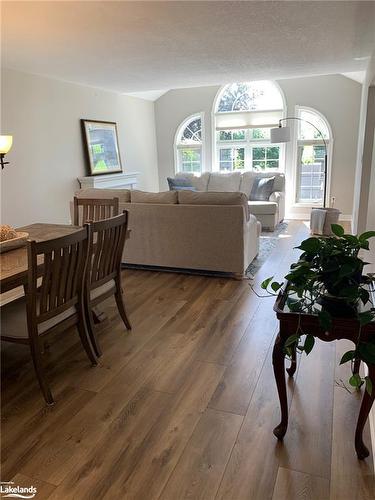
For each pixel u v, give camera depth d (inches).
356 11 116.0
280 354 67.4
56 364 98.0
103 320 121.8
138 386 88.1
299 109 279.6
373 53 148.3
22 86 191.9
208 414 78.2
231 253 156.2
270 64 192.9
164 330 114.7
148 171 317.1
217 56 171.0
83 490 61.6
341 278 59.6
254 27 130.5
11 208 191.0
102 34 132.8
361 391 83.9
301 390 85.0
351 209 281.1
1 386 89.4
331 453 67.6
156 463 66.4
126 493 60.9
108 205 128.3
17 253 92.8
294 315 64.6
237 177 281.1
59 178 220.5
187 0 103.7
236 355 100.0
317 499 59.1
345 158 275.0
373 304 65.6
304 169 288.8
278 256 189.8
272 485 61.6
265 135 294.2
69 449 70.0
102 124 253.6
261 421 75.9
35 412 80.1
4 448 70.4
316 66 201.8
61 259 81.7
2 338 82.2
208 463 66.2
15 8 107.4
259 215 247.9
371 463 65.4
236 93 295.4
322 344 104.1
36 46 146.4
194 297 139.8
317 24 129.0
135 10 110.5
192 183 288.5
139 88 252.4
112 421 77.0
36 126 202.1
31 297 76.8
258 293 141.6
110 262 104.2
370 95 174.1
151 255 169.5
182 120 313.0
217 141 308.8
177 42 145.9
